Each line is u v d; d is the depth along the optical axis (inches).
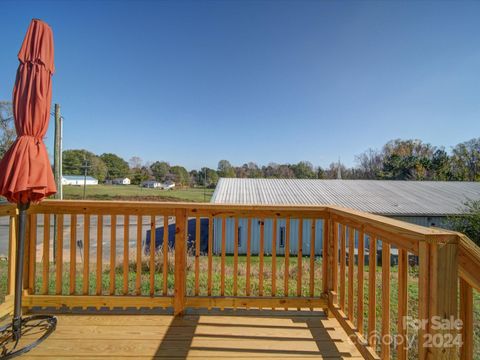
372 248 63.6
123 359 63.7
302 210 89.5
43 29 70.5
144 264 213.6
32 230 89.0
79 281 151.9
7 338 70.6
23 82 67.5
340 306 82.0
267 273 236.8
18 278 69.7
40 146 67.7
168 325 80.0
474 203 472.4
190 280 166.4
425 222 514.6
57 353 65.4
